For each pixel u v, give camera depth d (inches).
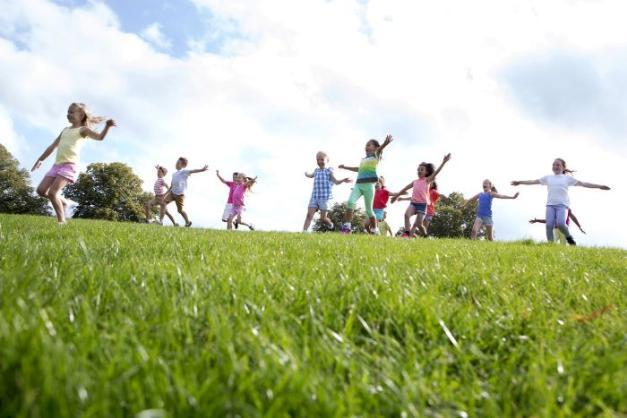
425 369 66.9
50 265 109.7
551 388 57.1
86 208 2402.8
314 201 562.3
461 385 62.7
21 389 42.0
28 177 2615.7
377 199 695.7
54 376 43.7
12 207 2517.2
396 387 56.4
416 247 257.9
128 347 56.0
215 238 249.6
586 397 58.1
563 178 502.3
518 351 75.5
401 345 78.0
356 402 50.6
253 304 80.7
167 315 72.7
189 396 44.8
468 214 2726.4
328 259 171.2
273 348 59.3
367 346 74.5
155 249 169.3
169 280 102.1
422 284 118.2
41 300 73.7
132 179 2477.9
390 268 146.0
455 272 143.3
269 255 171.8
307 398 48.6
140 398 44.2
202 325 72.7
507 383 61.9
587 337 82.8
